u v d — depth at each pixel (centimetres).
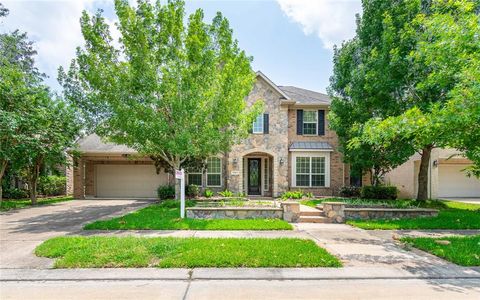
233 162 1856
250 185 1962
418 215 1076
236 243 683
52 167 1738
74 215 1196
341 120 1591
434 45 717
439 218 1044
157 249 627
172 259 574
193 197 1736
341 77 1659
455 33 670
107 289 462
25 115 1454
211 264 558
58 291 455
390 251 665
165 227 886
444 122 642
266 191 1945
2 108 1425
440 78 736
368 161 1509
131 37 1139
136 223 933
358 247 698
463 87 643
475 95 584
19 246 700
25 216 1176
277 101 1877
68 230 877
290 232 857
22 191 1994
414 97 1229
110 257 582
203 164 1719
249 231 860
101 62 1166
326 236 812
